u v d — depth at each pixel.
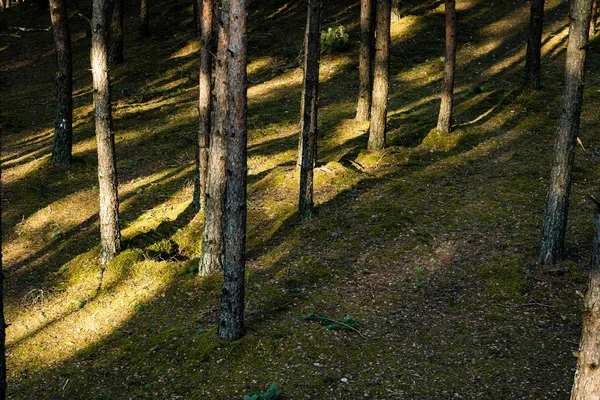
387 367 9.90
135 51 36.69
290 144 22.09
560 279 12.23
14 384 10.84
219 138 13.08
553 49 29.36
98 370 11.10
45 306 13.66
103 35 13.66
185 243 15.83
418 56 30.78
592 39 29.25
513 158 18.89
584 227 14.26
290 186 18.12
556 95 23.42
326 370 9.90
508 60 28.80
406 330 11.19
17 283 14.82
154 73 33.09
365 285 12.95
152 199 18.86
